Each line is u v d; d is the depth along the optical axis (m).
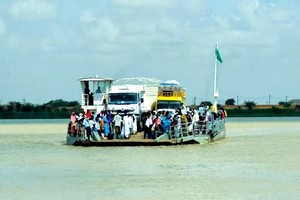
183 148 55.00
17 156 51.84
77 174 40.28
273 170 40.47
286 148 55.59
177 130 57.16
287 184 34.75
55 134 85.88
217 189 33.53
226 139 67.88
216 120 63.16
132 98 63.94
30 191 34.09
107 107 63.78
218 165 43.44
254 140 66.19
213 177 37.78
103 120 58.47
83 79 68.00
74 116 61.00
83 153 52.72
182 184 35.38
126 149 54.94
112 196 32.12
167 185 35.09
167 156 49.12
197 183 35.62
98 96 68.00
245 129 95.81
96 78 67.94
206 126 58.91
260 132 85.25
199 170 41.00
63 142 67.19
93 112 66.75
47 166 44.66
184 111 61.59
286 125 113.38
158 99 67.38
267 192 32.38
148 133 58.34
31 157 50.81
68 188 34.88
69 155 51.66
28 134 87.19
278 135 76.69
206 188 33.91
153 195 32.12
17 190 34.44
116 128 58.44
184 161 45.91
